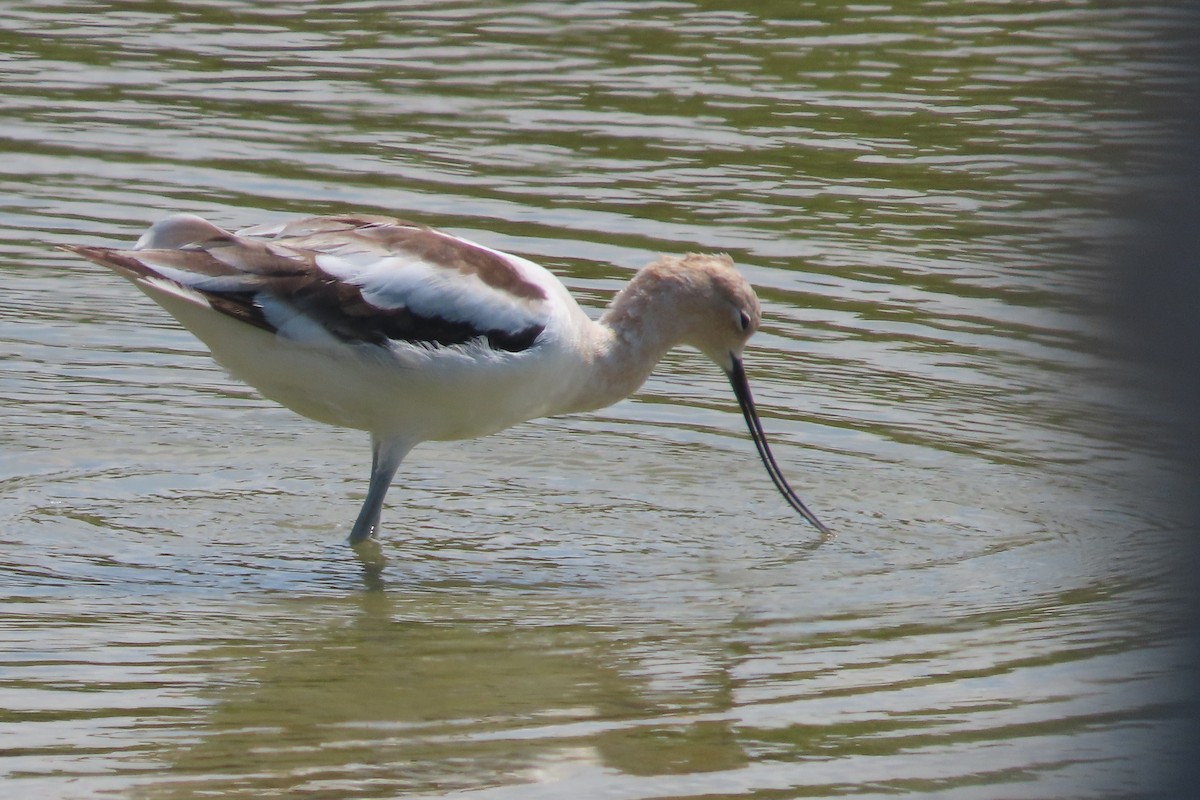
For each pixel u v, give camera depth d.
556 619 10.25
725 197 17.52
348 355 10.88
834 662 9.59
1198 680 9.21
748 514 12.08
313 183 17.41
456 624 10.15
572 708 8.97
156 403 13.64
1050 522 11.91
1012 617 10.25
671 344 12.26
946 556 11.37
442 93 20.34
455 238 11.41
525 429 13.55
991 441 13.23
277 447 13.07
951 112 20.06
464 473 12.75
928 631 10.05
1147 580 10.85
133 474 12.35
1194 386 10.45
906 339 14.88
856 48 22.45
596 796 7.99
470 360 11.06
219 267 10.68
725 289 12.22
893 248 16.50
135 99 19.88
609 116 19.75
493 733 8.63
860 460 12.95
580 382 11.81
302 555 11.22
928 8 24.31
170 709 8.84
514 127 19.28
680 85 20.84
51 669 9.27
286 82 20.59
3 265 15.74
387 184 17.45
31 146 18.25
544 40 22.50
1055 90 20.77
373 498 11.45
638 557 11.34
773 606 10.49
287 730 8.65
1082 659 9.57
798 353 14.66
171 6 23.75
